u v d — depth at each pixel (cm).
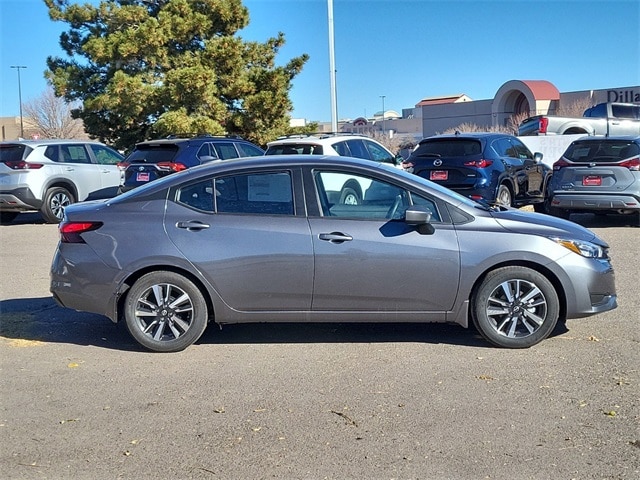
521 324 621
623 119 2433
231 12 2717
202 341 658
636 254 1048
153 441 450
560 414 480
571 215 1523
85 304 626
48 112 4491
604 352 608
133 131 2750
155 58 2589
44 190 1512
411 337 662
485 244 611
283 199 625
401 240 609
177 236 615
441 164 1330
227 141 1538
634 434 449
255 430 464
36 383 554
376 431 459
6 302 812
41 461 427
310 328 696
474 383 539
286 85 2795
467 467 410
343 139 1380
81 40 2814
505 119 3931
